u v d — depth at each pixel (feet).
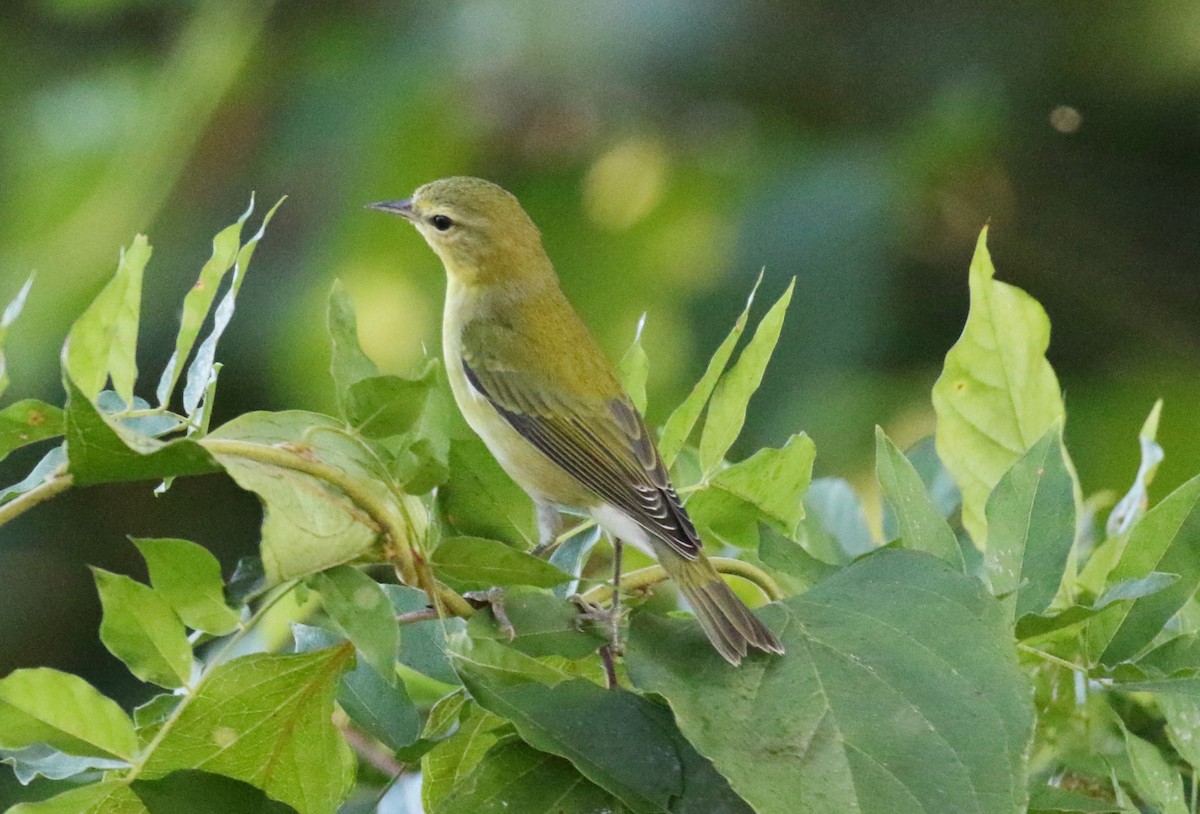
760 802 16.99
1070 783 23.26
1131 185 54.13
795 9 52.19
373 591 17.58
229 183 53.52
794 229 50.96
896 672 18.37
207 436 18.17
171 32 57.47
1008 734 17.60
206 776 18.45
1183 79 52.29
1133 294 53.83
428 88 52.44
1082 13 52.19
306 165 52.85
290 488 17.65
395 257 51.96
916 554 20.03
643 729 18.75
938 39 52.65
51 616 53.93
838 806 17.04
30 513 54.44
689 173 53.83
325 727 19.29
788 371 49.60
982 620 18.94
